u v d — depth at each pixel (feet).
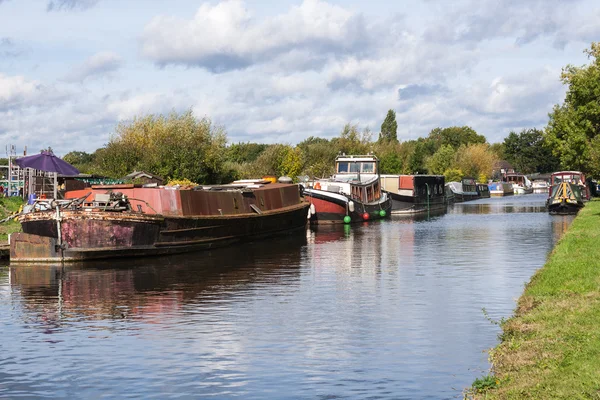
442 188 300.40
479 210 275.18
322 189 212.43
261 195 157.48
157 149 228.43
